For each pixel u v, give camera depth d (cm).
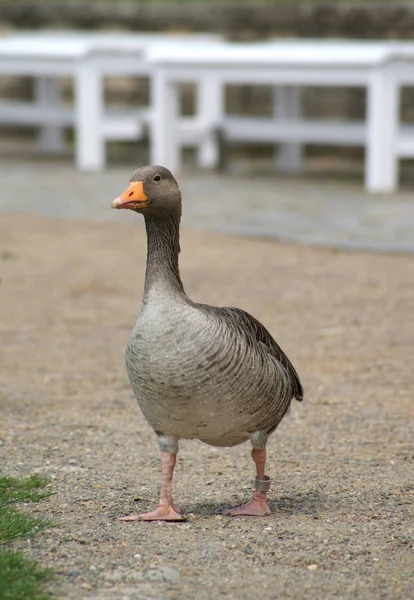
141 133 2570
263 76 2231
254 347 687
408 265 1580
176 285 689
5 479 794
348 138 2238
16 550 664
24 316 1348
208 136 2508
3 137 3225
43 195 2189
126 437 930
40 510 746
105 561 654
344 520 732
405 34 2505
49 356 1183
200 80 2559
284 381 715
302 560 660
